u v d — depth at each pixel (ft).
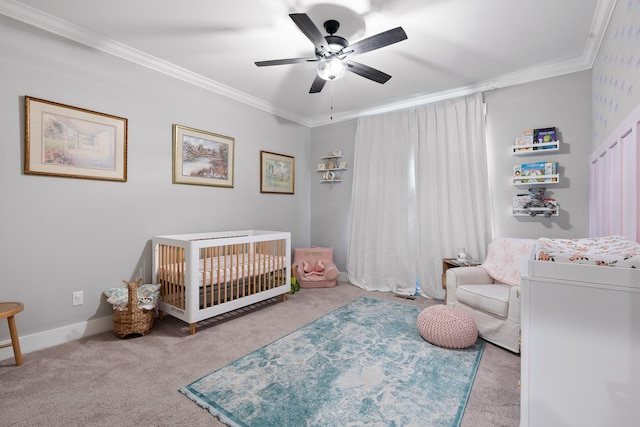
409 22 7.08
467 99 10.75
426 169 11.62
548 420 3.34
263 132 13.02
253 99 12.27
